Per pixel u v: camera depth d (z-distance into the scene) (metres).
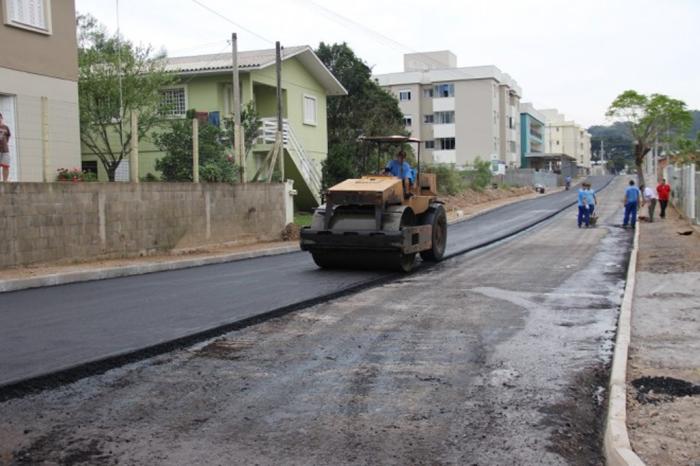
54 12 18.05
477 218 34.50
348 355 7.41
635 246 18.59
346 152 29.97
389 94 41.53
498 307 10.16
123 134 26.27
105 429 5.24
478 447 4.90
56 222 14.38
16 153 16.98
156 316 9.25
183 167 20.66
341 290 11.48
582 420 5.47
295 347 7.77
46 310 9.73
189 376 6.62
